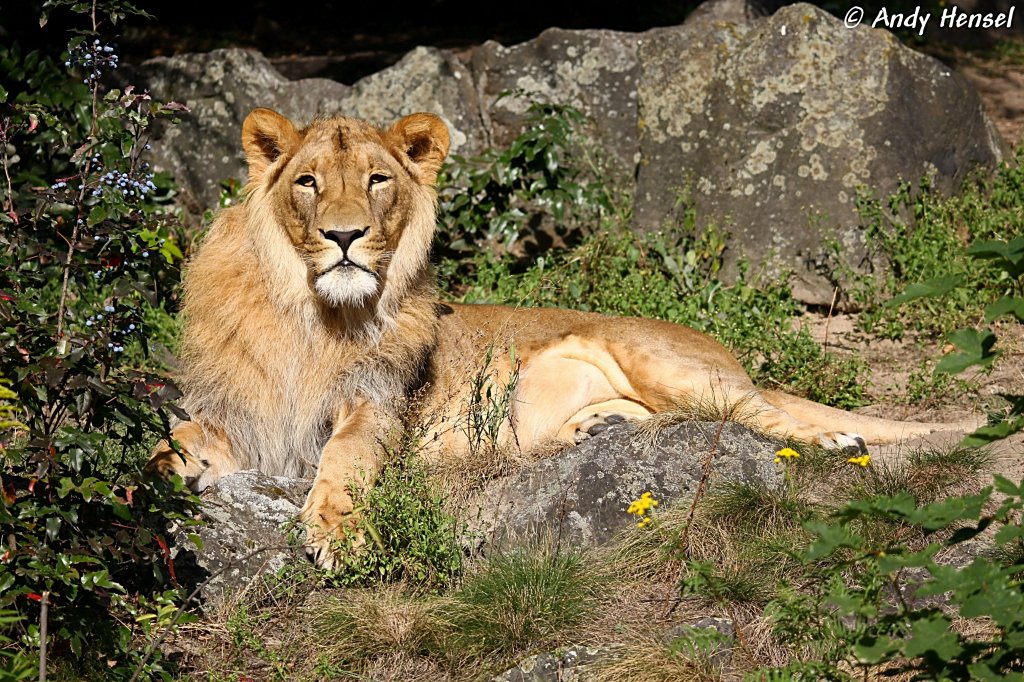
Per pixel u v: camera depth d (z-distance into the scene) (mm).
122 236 7926
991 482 9641
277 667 7734
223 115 17266
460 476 10070
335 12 31938
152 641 7734
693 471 9523
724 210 16141
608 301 14703
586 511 9234
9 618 6371
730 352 12680
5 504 7039
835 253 15578
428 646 7965
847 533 6688
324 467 9109
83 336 7391
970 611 5281
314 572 8617
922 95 16203
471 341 11500
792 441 10227
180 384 10047
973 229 15930
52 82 16188
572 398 11727
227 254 10023
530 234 16531
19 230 7805
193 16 31453
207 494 9055
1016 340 13602
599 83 16828
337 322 9836
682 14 30672
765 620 7734
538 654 7777
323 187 9477
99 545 7336
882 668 7184
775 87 16062
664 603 8289
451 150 17031
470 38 30078
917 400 12547
